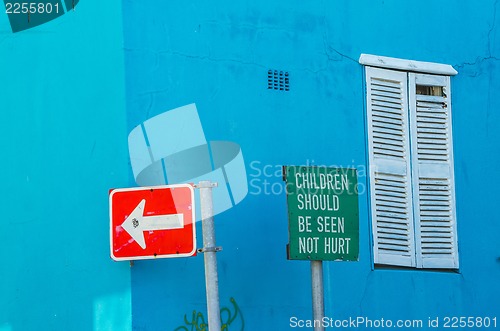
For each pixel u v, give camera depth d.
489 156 12.22
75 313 10.14
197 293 10.47
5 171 10.27
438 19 12.17
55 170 10.31
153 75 10.62
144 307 10.25
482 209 12.09
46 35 10.48
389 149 11.66
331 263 11.15
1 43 10.43
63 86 10.43
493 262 12.06
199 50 10.86
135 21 10.64
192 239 9.78
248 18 11.14
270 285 10.83
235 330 10.59
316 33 11.45
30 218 10.23
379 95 11.69
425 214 11.75
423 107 11.92
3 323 10.09
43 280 10.16
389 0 11.91
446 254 11.80
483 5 12.43
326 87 11.41
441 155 11.93
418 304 11.56
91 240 10.25
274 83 11.16
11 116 10.35
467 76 12.24
